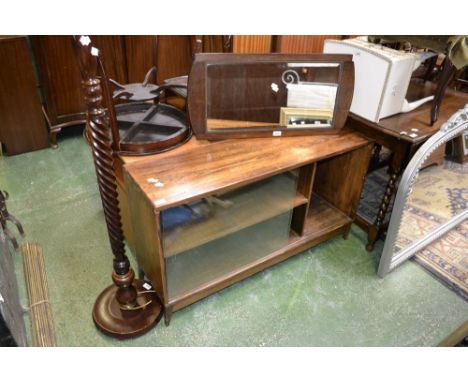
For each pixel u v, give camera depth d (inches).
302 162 52.7
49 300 58.6
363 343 54.8
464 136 68.2
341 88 55.9
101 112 38.8
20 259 65.6
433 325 57.9
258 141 57.1
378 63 56.6
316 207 73.4
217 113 54.3
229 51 76.9
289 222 62.5
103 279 63.0
